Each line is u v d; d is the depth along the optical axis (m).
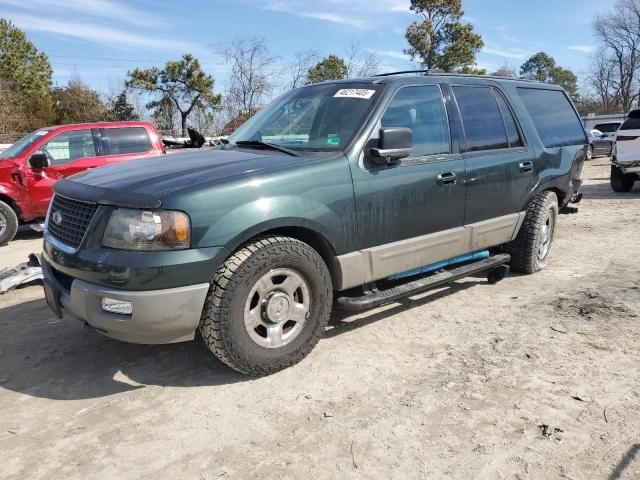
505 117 5.19
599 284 5.27
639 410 3.03
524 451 2.69
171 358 3.84
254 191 3.29
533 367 3.57
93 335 4.30
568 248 6.87
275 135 4.36
